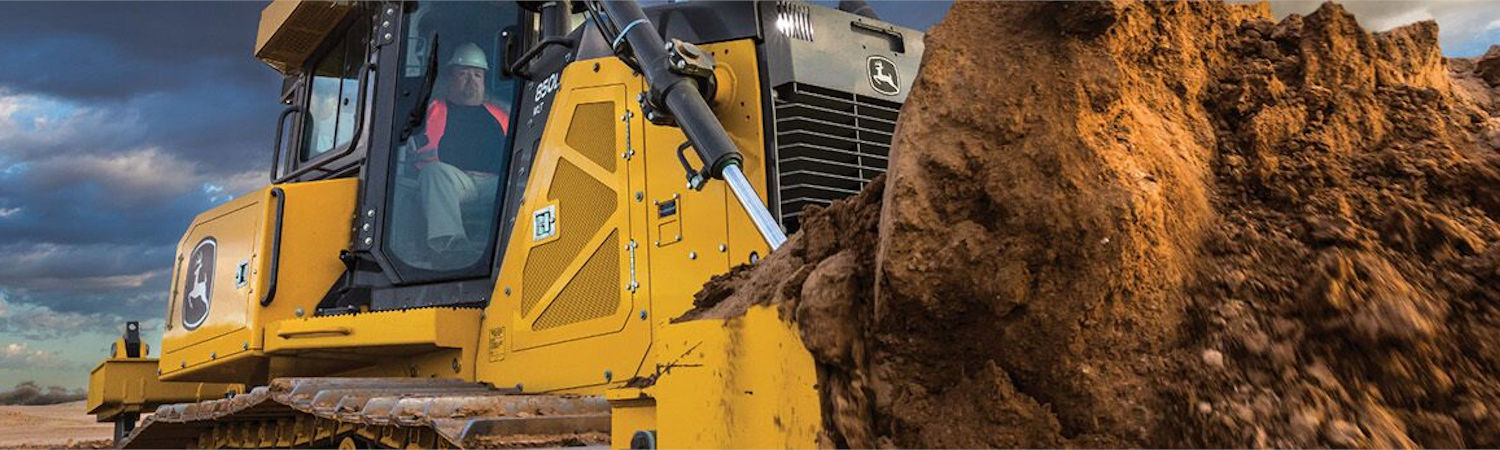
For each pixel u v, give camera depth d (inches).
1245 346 80.5
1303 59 98.9
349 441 232.8
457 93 249.3
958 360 89.1
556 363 211.5
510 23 249.9
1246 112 97.0
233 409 246.8
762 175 199.3
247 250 262.5
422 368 246.2
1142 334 82.6
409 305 243.6
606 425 188.7
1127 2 91.2
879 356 91.7
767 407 97.0
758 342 99.5
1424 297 80.5
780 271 110.5
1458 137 96.5
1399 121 98.6
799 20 212.4
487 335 229.5
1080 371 82.2
